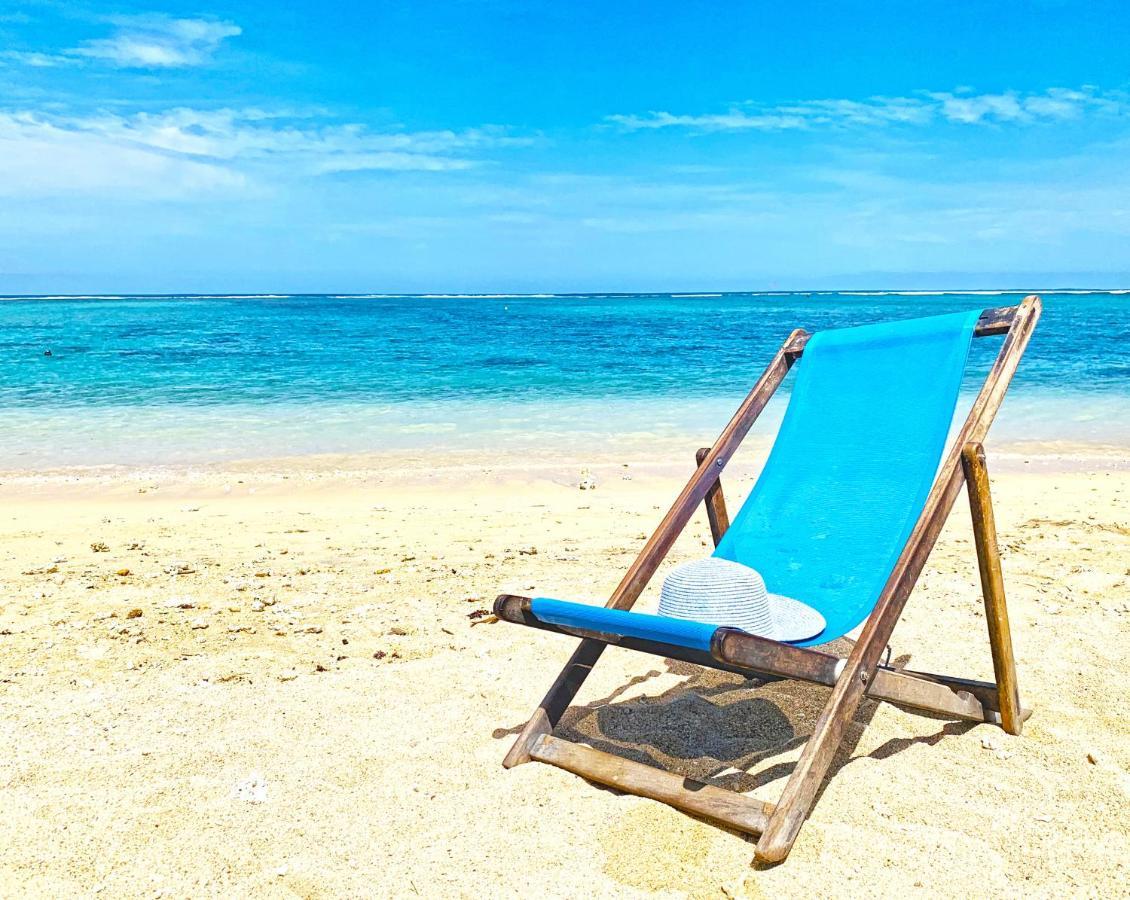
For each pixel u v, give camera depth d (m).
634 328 33.72
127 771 3.04
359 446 10.73
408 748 3.21
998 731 3.29
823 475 3.72
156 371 18.31
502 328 33.78
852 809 2.78
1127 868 2.46
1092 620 4.42
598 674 3.97
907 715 3.46
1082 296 92.12
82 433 11.50
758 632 2.99
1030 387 15.62
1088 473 8.97
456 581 5.33
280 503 7.82
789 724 3.44
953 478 3.06
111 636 4.35
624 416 13.05
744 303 75.56
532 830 2.67
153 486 8.52
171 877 2.46
